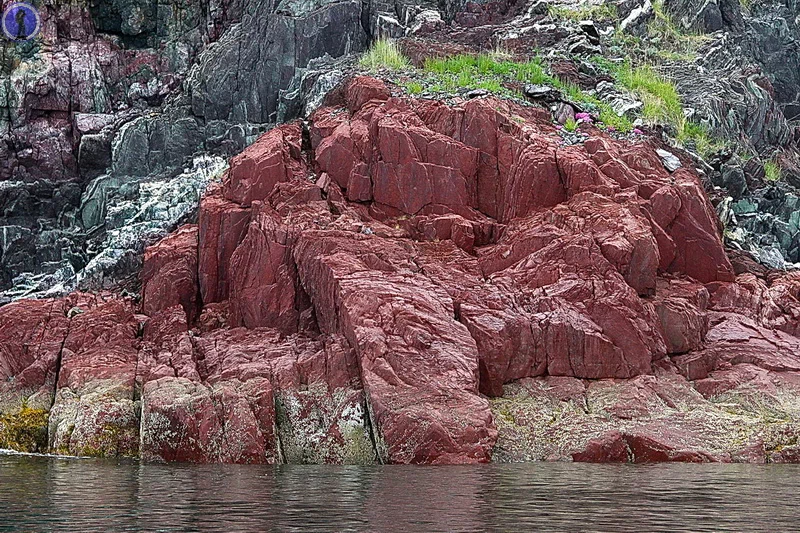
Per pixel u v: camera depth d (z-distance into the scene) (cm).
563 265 2780
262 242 2938
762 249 3659
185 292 3159
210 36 4706
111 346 2856
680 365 2739
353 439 2331
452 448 2202
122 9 4734
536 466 2127
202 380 2561
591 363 2625
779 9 5259
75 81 4522
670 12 4722
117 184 4197
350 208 3134
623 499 1515
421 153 3184
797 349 2862
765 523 1283
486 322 2581
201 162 3984
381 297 2512
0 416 2589
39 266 4169
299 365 2511
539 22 4266
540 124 3478
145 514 1336
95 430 2414
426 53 3938
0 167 4375
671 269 3188
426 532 1180
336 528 1210
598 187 3098
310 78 3928
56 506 1420
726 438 2366
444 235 3059
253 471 2000
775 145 4603
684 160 3606
